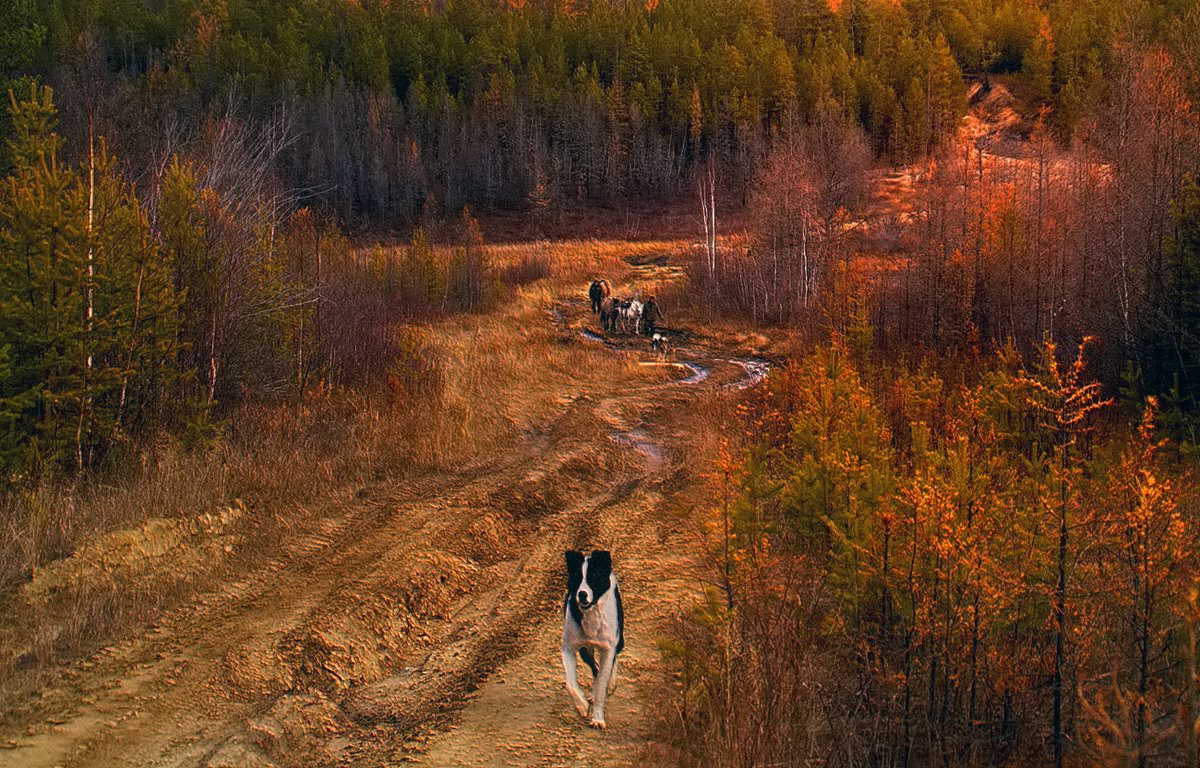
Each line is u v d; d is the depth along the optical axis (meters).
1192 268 13.56
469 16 105.50
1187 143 17.73
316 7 102.62
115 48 71.00
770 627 6.20
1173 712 5.02
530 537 10.48
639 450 15.02
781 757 5.05
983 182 25.23
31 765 5.22
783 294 32.75
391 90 82.81
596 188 75.25
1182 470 9.45
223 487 10.38
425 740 5.88
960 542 5.77
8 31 21.23
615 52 97.00
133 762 5.40
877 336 21.70
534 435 15.94
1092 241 19.19
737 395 18.08
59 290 10.12
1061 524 5.41
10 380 9.90
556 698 6.45
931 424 11.00
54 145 10.84
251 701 6.29
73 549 8.12
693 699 5.99
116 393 11.27
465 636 7.72
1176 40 21.45
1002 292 21.09
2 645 6.60
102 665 6.55
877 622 6.63
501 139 78.56
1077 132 24.42
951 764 5.11
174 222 12.50
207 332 12.96
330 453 12.64
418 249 34.28
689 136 81.56
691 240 52.62
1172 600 5.16
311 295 16.41
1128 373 13.01
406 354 17.56
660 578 9.01
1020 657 5.72
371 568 8.87
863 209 49.34
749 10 101.88
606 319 30.56
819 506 8.26
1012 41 87.00
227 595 8.02
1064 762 5.10
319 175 62.81
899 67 82.44
